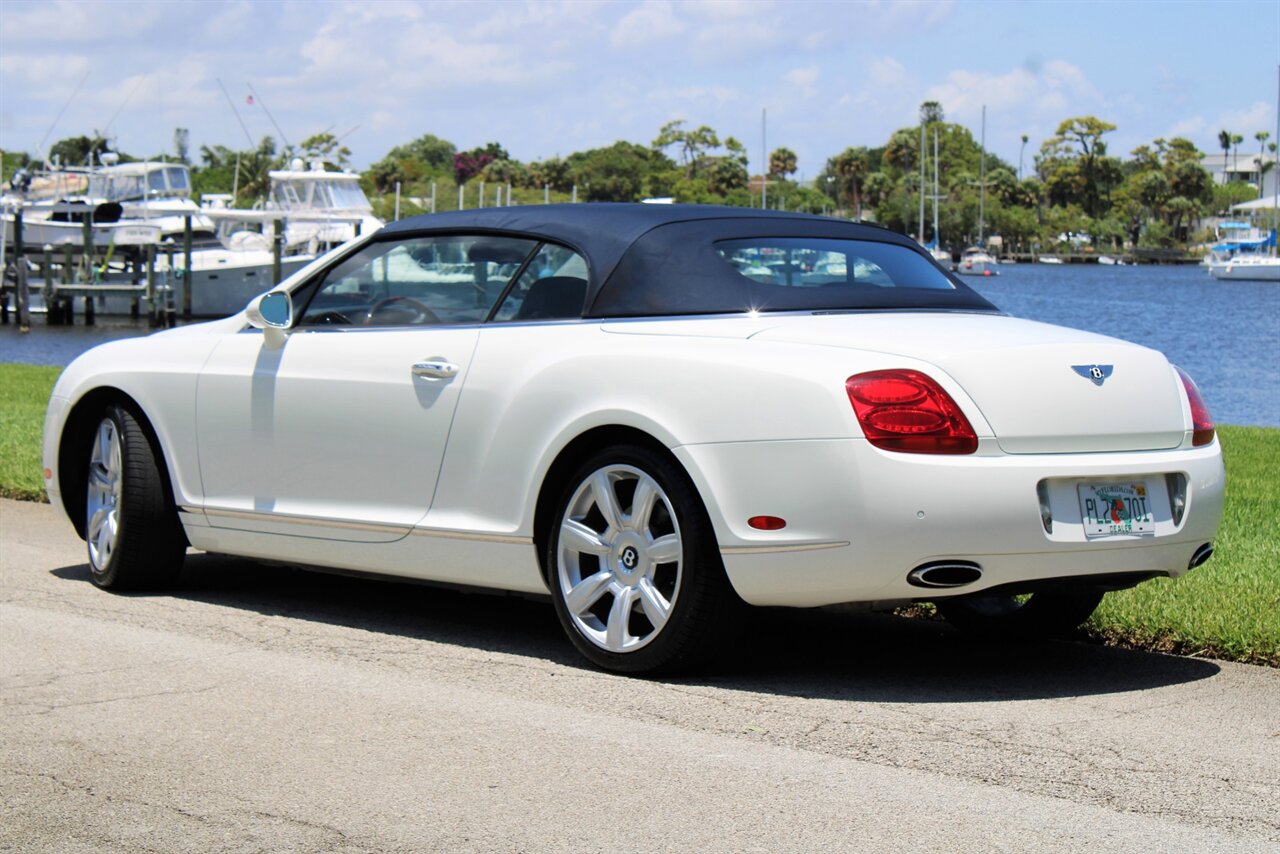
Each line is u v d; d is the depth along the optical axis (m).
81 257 52.34
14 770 3.95
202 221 49.72
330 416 5.64
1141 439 4.76
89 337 45.09
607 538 4.94
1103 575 4.67
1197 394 4.99
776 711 4.50
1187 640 5.36
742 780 3.84
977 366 4.53
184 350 6.20
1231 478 10.21
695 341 4.84
